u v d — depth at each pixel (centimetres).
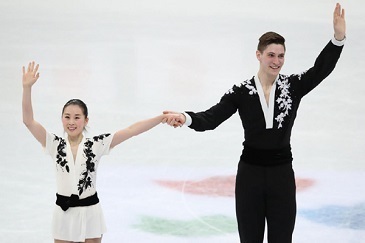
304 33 3825
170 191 1933
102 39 3778
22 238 1616
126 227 1681
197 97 2875
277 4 4547
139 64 3350
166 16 4275
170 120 1298
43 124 2503
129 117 2602
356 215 1756
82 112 1316
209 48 3616
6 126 2486
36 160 2173
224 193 1916
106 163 2159
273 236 1312
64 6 4500
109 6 4534
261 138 1284
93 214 1301
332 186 1969
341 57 3300
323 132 2450
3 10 4322
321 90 2875
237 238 1606
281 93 1287
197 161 2180
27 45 3619
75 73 3186
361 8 4300
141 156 2220
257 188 1293
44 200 1858
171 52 3550
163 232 1647
